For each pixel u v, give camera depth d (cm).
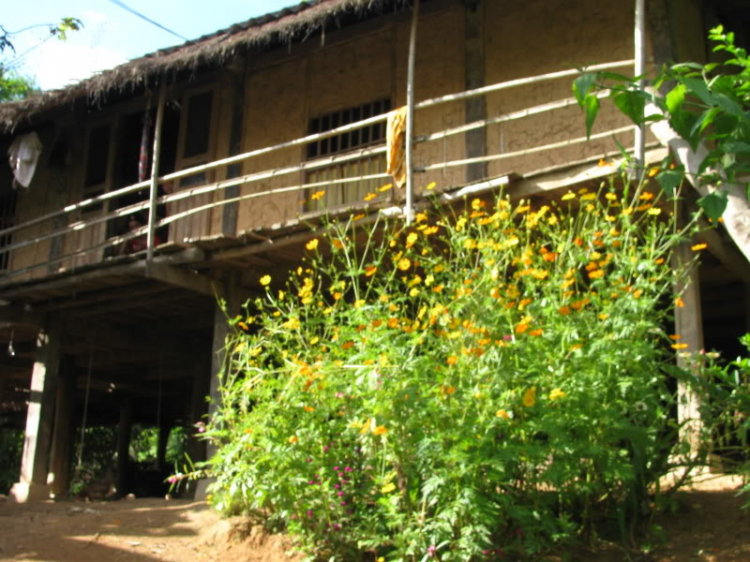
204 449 1138
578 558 445
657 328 466
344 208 707
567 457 429
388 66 874
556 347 443
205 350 1172
